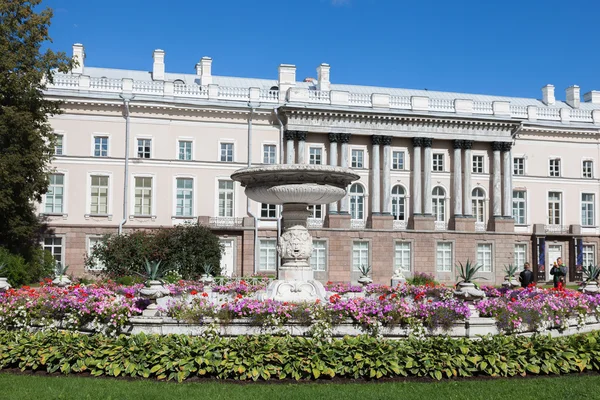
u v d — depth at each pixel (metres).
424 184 52.34
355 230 50.53
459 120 52.66
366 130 51.41
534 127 55.47
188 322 14.18
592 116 57.66
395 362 12.19
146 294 15.16
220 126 49.28
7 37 35.44
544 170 56.00
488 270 53.12
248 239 48.22
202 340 12.71
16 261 35.44
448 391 11.20
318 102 51.53
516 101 63.59
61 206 46.09
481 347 12.62
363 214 52.12
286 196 17.44
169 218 47.53
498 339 13.02
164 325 14.20
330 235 50.22
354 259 50.78
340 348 12.45
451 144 53.94
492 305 15.02
